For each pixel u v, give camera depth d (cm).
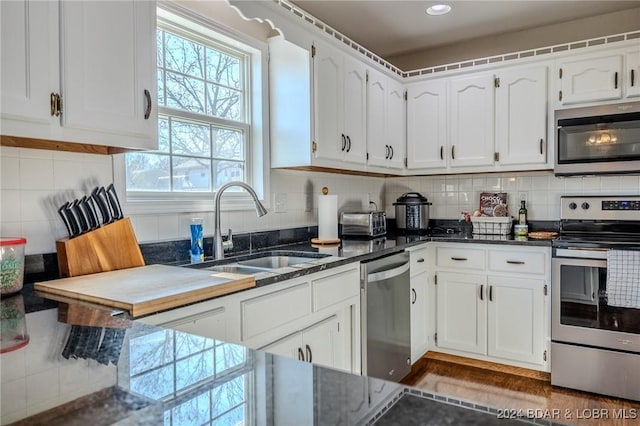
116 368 70
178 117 212
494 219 318
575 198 298
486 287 287
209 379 64
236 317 144
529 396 247
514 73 300
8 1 116
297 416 52
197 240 200
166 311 118
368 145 291
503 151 305
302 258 230
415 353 286
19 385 63
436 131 329
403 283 265
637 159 260
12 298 124
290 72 245
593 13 294
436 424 49
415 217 344
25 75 120
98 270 153
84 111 135
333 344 200
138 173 194
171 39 210
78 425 51
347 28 314
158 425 50
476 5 279
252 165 253
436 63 361
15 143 139
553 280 259
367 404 55
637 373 237
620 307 241
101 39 140
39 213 150
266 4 199
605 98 271
